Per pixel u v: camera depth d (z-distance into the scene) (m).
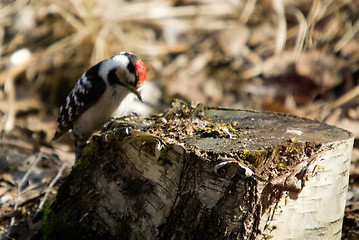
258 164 4.91
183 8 13.95
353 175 8.02
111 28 13.32
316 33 12.98
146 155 5.49
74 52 13.32
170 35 13.69
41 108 12.44
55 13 13.75
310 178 5.21
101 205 5.94
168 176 5.36
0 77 12.77
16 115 12.05
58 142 10.49
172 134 5.55
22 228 6.61
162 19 13.79
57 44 13.38
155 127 5.85
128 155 5.66
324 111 11.34
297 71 12.05
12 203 7.38
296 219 5.30
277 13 13.30
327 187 5.39
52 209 6.15
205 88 12.62
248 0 13.92
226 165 4.87
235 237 5.02
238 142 5.19
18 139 10.44
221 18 14.06
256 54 13.27
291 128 5.64
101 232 5.99
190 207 5.19
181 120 6.05
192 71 13.12
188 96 12.40
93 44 13.15
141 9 13.78
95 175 5.91
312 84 11.85
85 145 8.64
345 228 6.79
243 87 12.48
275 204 5.06
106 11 13.59
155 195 5.51
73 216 6.06
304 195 5.26
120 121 6.23
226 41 13.55
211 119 6.09
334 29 13.02
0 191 7.79
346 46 12.73
